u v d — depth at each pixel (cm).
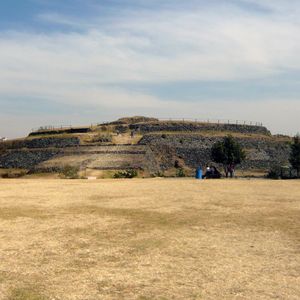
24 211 2364
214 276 1220
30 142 11350
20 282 1159
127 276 1216
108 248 1536
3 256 1420
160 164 9712
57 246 1562
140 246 1569
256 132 12362
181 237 1720
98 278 1197
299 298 1052
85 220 2095
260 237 1723
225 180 5084
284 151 11069
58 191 3444
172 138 10681
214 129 11869
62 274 1232
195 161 10150
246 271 1269
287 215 2258
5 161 10656
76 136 10912
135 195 3173
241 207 2550
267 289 1115
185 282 1167
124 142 10600
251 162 10212
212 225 1977
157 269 1285
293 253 1477
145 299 1042
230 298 1050
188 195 3186
